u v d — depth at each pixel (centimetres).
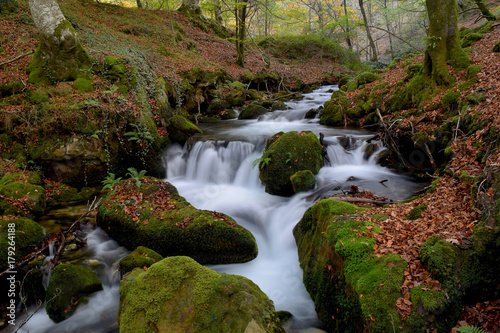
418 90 978
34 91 875
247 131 1136
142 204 646
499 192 359
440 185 541
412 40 2648
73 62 951
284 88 2062
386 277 330
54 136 807
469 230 354
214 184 930
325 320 392
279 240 620
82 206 753
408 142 840
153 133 957
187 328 316
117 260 551
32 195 676
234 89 1667
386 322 299
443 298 299
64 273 459
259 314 322
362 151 907
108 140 870
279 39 3044
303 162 787
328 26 2580
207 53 2083
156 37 1842
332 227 438
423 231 392
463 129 705
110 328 430
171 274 339
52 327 434
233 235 545
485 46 1120
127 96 972
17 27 1126
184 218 578
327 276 412
